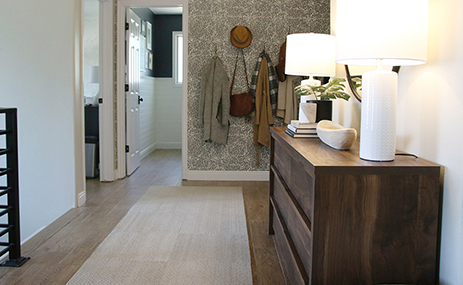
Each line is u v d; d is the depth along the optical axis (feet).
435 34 4.81
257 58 14.89
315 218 4.44
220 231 9.52
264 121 14.73
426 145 5.00
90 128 15.76
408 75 5.57
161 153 22.30
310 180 4.96
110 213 10.94
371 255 4.50
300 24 14.76
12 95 11.42
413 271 4.53
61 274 7.18
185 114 15.30
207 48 14.94
